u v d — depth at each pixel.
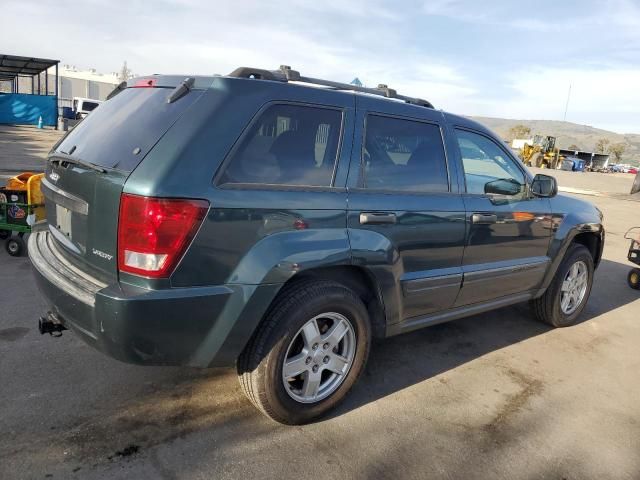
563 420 3.37
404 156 3.42
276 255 2.67
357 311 3.10
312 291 2.87
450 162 3.70
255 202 2.61
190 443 2.79
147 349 2.46
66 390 3.18
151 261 2.38
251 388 2.84
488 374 3.94
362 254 3.02
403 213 3.26
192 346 2.56
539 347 4.57
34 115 33.81
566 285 5.00
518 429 3.22
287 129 2.85
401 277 3.33
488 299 4.16
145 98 2.94
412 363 4.02
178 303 2.44
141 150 2.54
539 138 55.75
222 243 2.52
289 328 2.79
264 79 2.90
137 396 3.19
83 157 2.83
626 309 5.89
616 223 13.60
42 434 2.75
